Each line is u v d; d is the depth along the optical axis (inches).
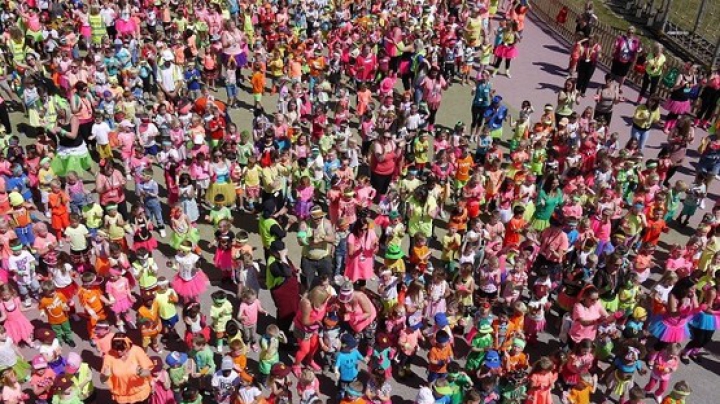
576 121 795.4
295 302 526.9
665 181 765.3
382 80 952.9
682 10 1350.9
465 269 553.6
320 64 933.8
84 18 989.8
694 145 897.5
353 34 1005.2
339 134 737.6
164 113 741.3
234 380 455.2
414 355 546.9
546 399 478.0
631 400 470.3
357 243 569.3
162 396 460.8
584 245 593.3
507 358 497.7
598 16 1337.4
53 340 458.0
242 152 720.3
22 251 545.0
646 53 1032.2
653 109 814.5
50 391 454.6
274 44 995.3
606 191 650.2
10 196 596.7
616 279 546.6
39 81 825.5
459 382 471.8
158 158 705.0
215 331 517.0
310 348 505.7
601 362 544.7
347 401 450.0
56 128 759.7
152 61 898.7
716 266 572.4
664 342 534.3
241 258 542.0
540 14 1325.0
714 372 557.0
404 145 753.0
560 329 559.2
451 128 917.2
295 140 756.6
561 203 647.8
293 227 695.7
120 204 636.1
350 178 684.7
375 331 530.6
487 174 694.5
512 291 562.6
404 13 1066.1
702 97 917.8
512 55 1055.6
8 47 868.6
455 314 534.6
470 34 1050.1
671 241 706.8
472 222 598.5
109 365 443.8
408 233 647.1
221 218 643.5
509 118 941.2
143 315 513.7
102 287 536.7
